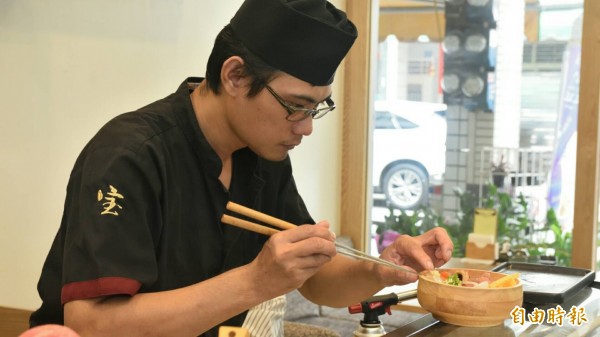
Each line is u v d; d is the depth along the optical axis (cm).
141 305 130
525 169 371
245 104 143
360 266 172
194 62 307
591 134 336
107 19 277
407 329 136
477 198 386
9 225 275
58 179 273
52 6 267
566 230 358
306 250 129
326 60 140
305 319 342
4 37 266
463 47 384
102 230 131
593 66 333
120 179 136
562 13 355
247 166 171
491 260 322
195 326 131
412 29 391
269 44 137
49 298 149
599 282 172
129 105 285
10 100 269
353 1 382
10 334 275
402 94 396
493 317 133
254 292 131
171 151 152
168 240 152
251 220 170
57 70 270
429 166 396
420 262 157
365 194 394
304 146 365
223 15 320
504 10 372
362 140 389
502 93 375
